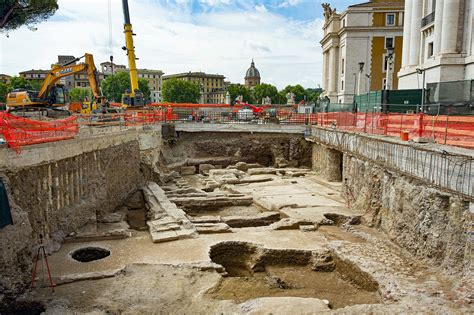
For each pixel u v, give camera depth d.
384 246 15.30
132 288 11.75
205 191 27.17
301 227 17.88
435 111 20.66
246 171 35.03
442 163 12.62
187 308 10.62
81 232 16.31
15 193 12.52
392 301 10.88
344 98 58.78
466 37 26.91
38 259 13.39
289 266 15.17
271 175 32.31
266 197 23.67
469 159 11.33
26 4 27.59
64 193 16.11
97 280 12.28
